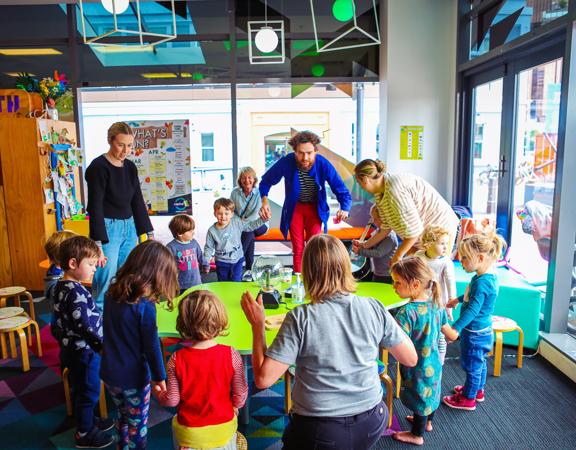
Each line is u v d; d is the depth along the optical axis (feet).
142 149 19.20
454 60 16.83
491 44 14.70
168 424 8.64
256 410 9.05
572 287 11.16
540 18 11.82
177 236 11.75
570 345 10.59
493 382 9.98
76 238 7.76
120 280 6.26
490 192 15.38
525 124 13.41
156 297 6.38
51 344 12.43
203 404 5.84
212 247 12.47
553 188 12.17
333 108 19.03
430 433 8.25
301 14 18.31
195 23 18.20
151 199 19.44
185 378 5.82
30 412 9.18
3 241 16.60
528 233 13.41
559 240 10.82
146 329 6.17
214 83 18.42
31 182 16.35
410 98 17.17
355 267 12.37
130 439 6.63
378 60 18.42
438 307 7.54
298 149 11.23
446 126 17.34
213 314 5.86
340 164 19.34
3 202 16.44
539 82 12.56
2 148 16.17
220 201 12.44
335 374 4.83
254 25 18.22
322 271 4.94
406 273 7.28
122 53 18.22
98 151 19.47
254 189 13.94
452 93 17.06
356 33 18.35
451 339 8.09
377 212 10.93
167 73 18.38
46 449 8.01
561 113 10.50
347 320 4.93
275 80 18.45
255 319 5.13
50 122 16.74
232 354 6.03
